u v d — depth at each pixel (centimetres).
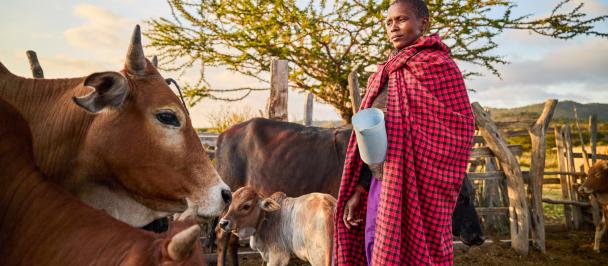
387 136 198
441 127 194
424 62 200
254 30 1041
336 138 500
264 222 482
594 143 923
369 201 211
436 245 196
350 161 217
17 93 232
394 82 205
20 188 183
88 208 186
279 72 684
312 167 499
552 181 908
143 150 224
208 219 234
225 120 953
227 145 559
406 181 195
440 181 195
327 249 409
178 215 194
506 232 800
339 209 221
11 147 188
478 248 703
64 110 230
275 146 523
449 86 199
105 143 223
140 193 232
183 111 232
